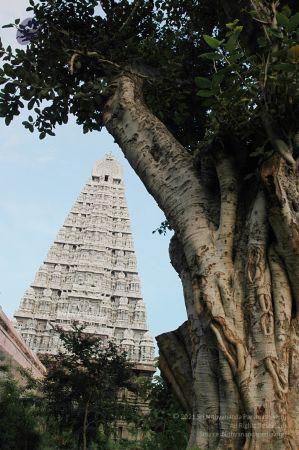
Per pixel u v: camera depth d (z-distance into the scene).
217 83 3.82
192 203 4.22
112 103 5.78
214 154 4.19
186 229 4.08
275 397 3.03
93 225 56.81
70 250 54.84
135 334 49.22
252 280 3.49
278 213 3.41
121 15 6.91
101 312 49.66
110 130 5.67
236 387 3.22
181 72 6.88
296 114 3.69
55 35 6.32
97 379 18.55
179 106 6.68
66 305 49.31
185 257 4.21
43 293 50.34
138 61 6.49
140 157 4.96
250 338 3.30
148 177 4.78
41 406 17.28
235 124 4.05
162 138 4.95
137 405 20.50
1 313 17.44
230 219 3.92
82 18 6.77
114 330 49.00
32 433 14.08
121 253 56.00
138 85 6.09
